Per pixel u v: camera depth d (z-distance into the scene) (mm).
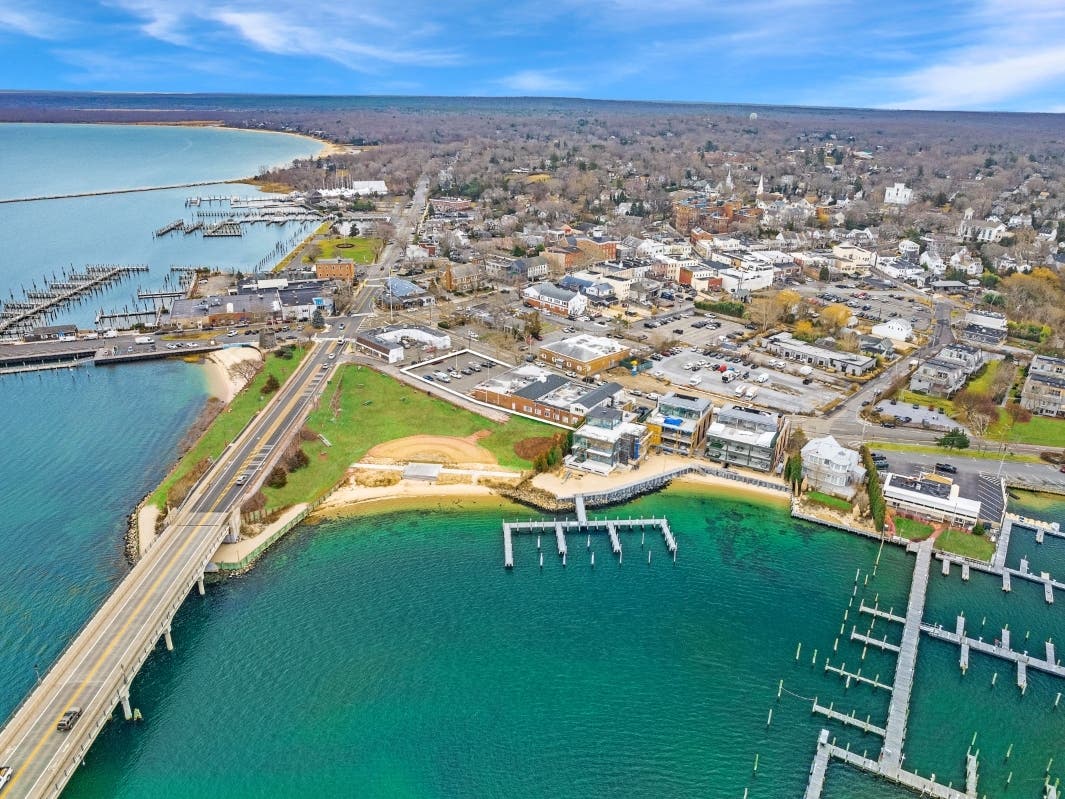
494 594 132000
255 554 140750
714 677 114438
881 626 125875
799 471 165125
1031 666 117062
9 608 122938
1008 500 160125
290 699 108438
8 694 106125
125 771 96750
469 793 95125
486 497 162000
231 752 99938
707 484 169250
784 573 139375
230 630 121750
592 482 165750
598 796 95125
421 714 106562
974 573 139250
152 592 120000
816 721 107250
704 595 133125
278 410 195625
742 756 101375
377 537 148000
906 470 168625
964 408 199500
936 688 112875
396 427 189500
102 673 103688
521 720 105875
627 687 112125
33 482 162375
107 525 146875
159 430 188500
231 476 159500
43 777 88625
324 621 124312
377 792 95000
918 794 96062
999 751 102688
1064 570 140000
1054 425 193875
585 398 189750
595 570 139625
